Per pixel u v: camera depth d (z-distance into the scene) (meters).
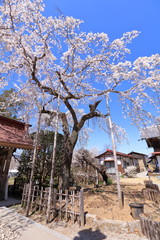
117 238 2.51
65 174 5.24
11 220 3.35
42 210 3.87
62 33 5.13
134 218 3.08
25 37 5.10
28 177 6.53
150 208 3.63
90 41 5.39
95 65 6.06
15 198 5.73
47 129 6.81
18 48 4.97
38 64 6.16
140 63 5.00
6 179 5.70
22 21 4.64
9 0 3.97
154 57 4.71
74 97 6.40
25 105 6.77
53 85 6.59
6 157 6.51
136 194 4.91
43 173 6.78
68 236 2.64
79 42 5.37
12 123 7.55
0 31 4.26
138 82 5.43
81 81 6.49
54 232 2.76
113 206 3.72
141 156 24.75
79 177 9.47
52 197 3.67
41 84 5.90
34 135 6.96
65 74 6.05
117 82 5.94
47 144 7.11
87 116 6.39
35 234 2.69
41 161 6.90
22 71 6.23
